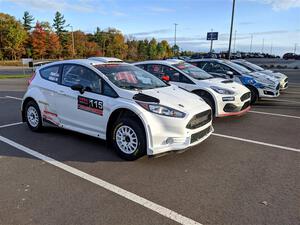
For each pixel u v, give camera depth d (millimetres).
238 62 13242
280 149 5488
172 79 8211
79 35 90375
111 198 3627
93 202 3531
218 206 3447
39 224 3096
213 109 7547
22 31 73438
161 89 5301
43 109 6227
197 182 4074
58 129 6738
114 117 5070
